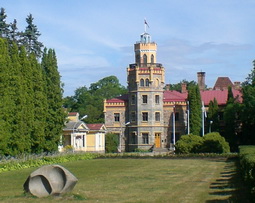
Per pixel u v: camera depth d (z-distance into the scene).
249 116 74.00
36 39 92.56
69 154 66.69
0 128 48.81
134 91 93.69
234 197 23.38
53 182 24.47
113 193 26.53
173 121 91.12
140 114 92.94
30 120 55.81
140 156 69.81
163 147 93.19
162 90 94.12
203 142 70.31
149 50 96.62
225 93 101.25
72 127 82.94
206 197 23.91
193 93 89.25
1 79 49.69
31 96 57.06
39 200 23.55
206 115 95.31
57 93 66.25
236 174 37.53
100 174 41.00
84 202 23.03
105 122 95.88
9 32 88.12
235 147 85.19
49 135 64.38
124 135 95.19
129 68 94.75
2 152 50.69
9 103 50.69
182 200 23.11
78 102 136.25
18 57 55.94
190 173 40.75
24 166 51.00
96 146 89.81
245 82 81.44
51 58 67.56
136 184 31.67
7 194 26.73
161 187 29.44
